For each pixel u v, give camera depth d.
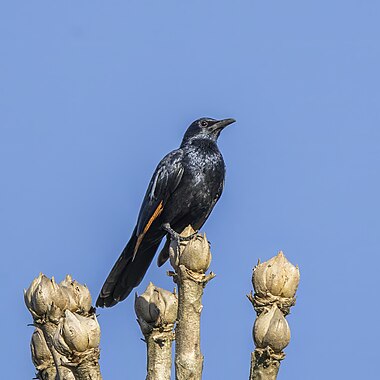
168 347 8.42
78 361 7.26
